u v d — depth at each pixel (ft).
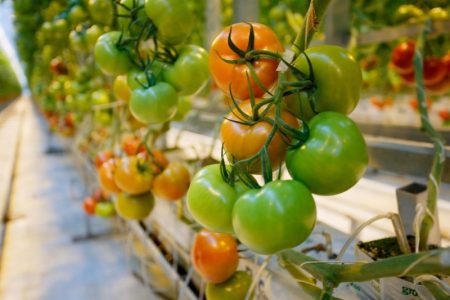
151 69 2.06
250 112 1.33
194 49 2.07
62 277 5.77
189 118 5.02
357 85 1.26
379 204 3.79
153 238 4.28
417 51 1.66
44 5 4.69
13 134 25.84
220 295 2.23
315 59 1.25
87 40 3.01
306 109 1.30
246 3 3.07
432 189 1.54
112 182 2.84
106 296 5.14
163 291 5.03
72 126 9.64
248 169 1.32
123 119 3.92
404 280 1.57
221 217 1.39
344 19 3.97
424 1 3.17
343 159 1.15
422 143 2.88
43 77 12.89
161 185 2.66
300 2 5.28
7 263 6.40
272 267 2.18
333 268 1.35
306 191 1.18
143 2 1.98
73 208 9.05
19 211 9.10
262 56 1.34
